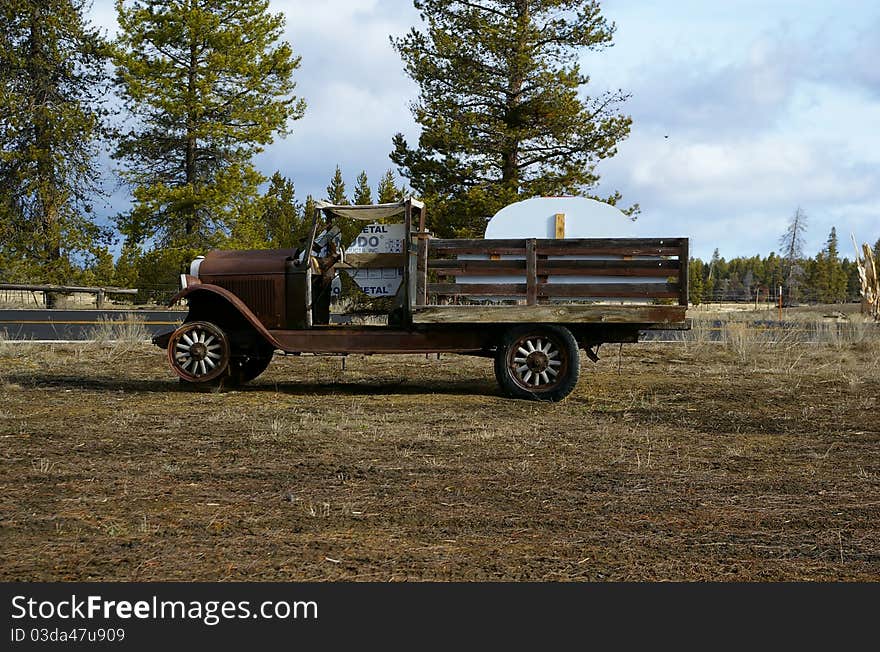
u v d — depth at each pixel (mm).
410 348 10406
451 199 23938
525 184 24312
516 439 7547
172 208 32125
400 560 4438
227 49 31844
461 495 5648
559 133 23969
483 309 10055
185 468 6320
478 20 23953
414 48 24703
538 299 10070
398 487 5832
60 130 32719
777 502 5562
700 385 11453
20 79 33344
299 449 7012
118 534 4777
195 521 5020
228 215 32188
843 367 13320
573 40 24391
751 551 4629
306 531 4863
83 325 20781
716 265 125250
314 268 10641
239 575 4230
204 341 10688
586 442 7449
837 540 4809
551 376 10047
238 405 9398
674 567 4391
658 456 6902
